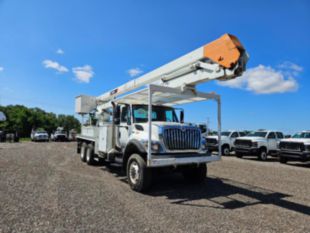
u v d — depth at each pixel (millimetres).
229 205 5016
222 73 4910
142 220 3969
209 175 8656
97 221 3844
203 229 3670
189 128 6418
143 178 5762
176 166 5914
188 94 6246
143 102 7957
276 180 7887
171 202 5117
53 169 8719
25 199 4902
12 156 12227
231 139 17906
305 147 12219
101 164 10141
